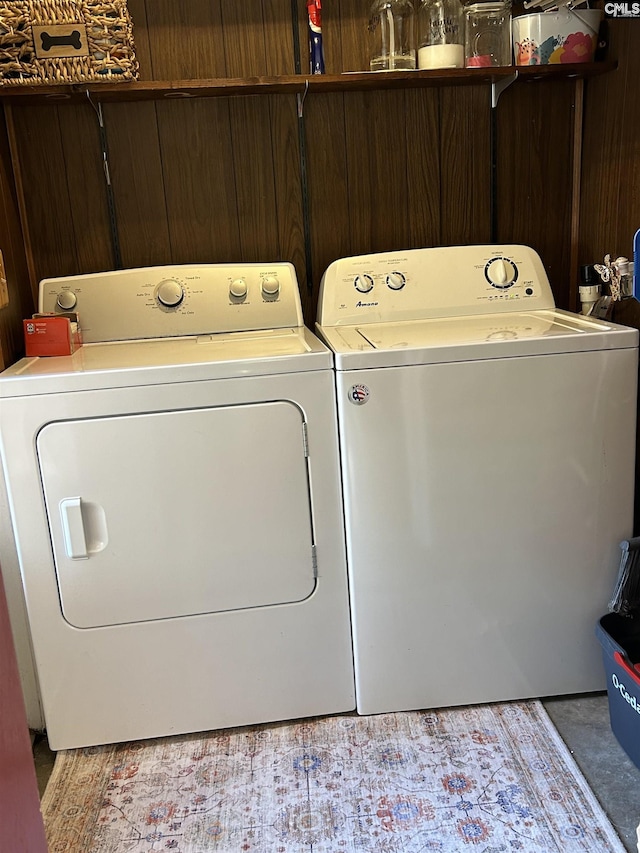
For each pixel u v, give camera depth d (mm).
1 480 1688
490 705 1869
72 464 1632
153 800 1622
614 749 1698
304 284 2307
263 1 2102
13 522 1652
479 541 1760
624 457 1756
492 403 1690
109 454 1638
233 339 1952
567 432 1724
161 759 1745
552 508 1761
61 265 2209
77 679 1742
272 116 2174
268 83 1942
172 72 2125
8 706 987
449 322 2020
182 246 2242
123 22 1849
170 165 2180
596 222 2146
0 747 938
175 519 1684
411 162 2246
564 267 2355
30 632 1716
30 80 1847
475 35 2088
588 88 2182
